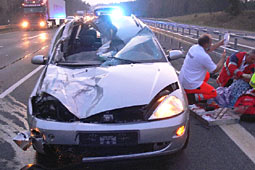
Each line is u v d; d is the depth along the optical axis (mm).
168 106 2541
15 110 4340
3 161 2852
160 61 3512
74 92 2725
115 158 2414
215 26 42906
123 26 4406
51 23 30500
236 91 3881
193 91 3982
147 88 2711
